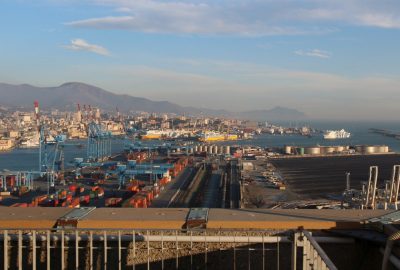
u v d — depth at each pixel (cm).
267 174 16650
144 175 15488
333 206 9838
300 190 13388
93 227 1466
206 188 12650
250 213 1608
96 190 11838
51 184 13662
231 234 1450
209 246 1445
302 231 1347
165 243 1450
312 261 1230
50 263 1472
